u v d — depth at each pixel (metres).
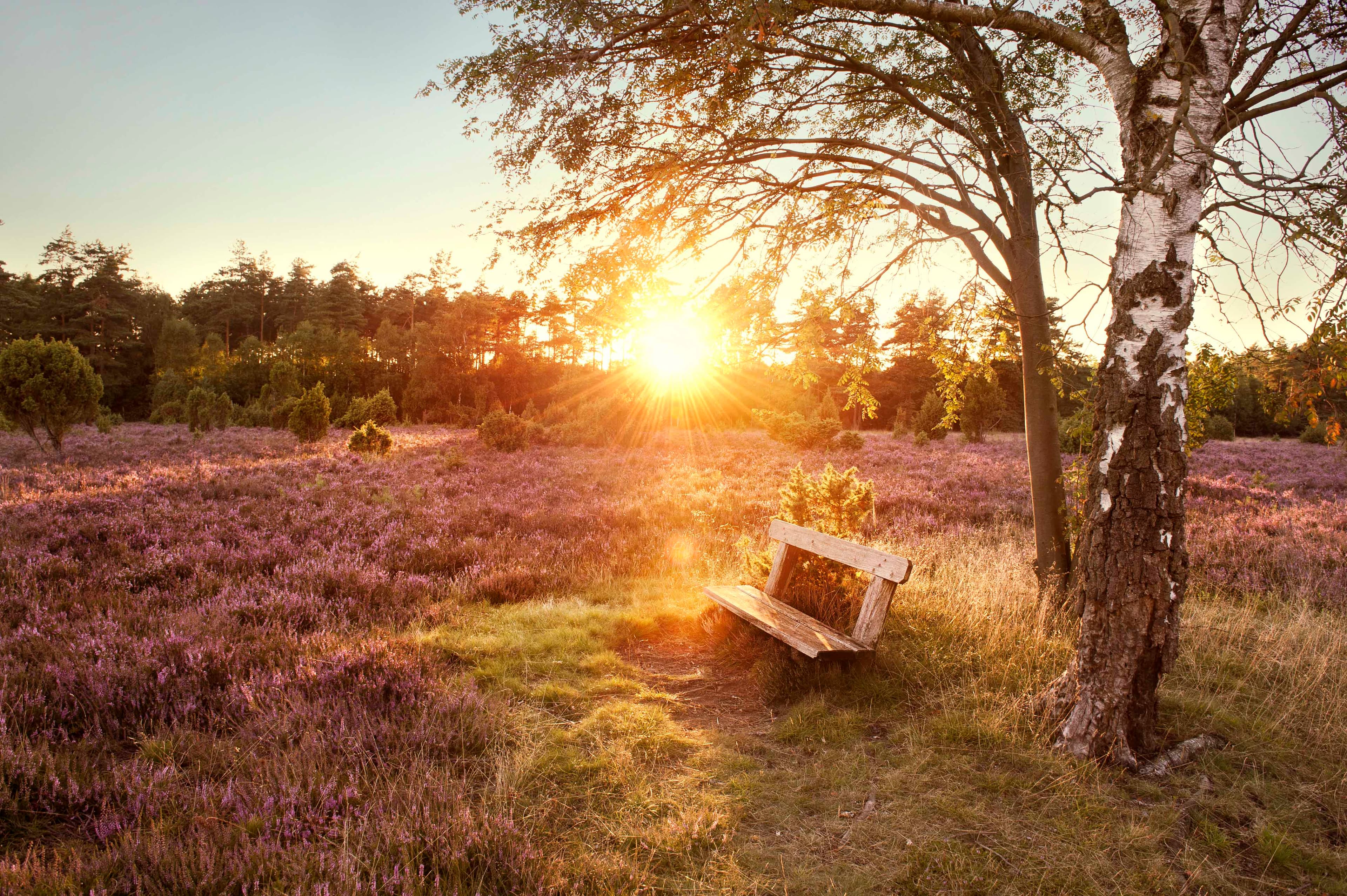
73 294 65.50
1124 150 3.45
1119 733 3.27
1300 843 2.71
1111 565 3.29
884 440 33.12
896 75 5.84
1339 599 6.03
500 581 6.47
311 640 4.64
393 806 2.74
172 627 4.64
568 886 2.36
